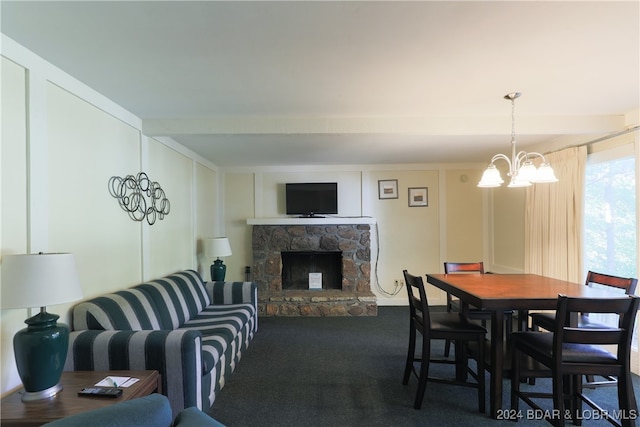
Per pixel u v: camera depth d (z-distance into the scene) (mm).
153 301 2705
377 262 5512
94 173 2404
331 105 2701
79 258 2240
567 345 2117
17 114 1763
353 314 4828
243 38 1697
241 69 2053
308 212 5328
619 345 1894
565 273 3535
